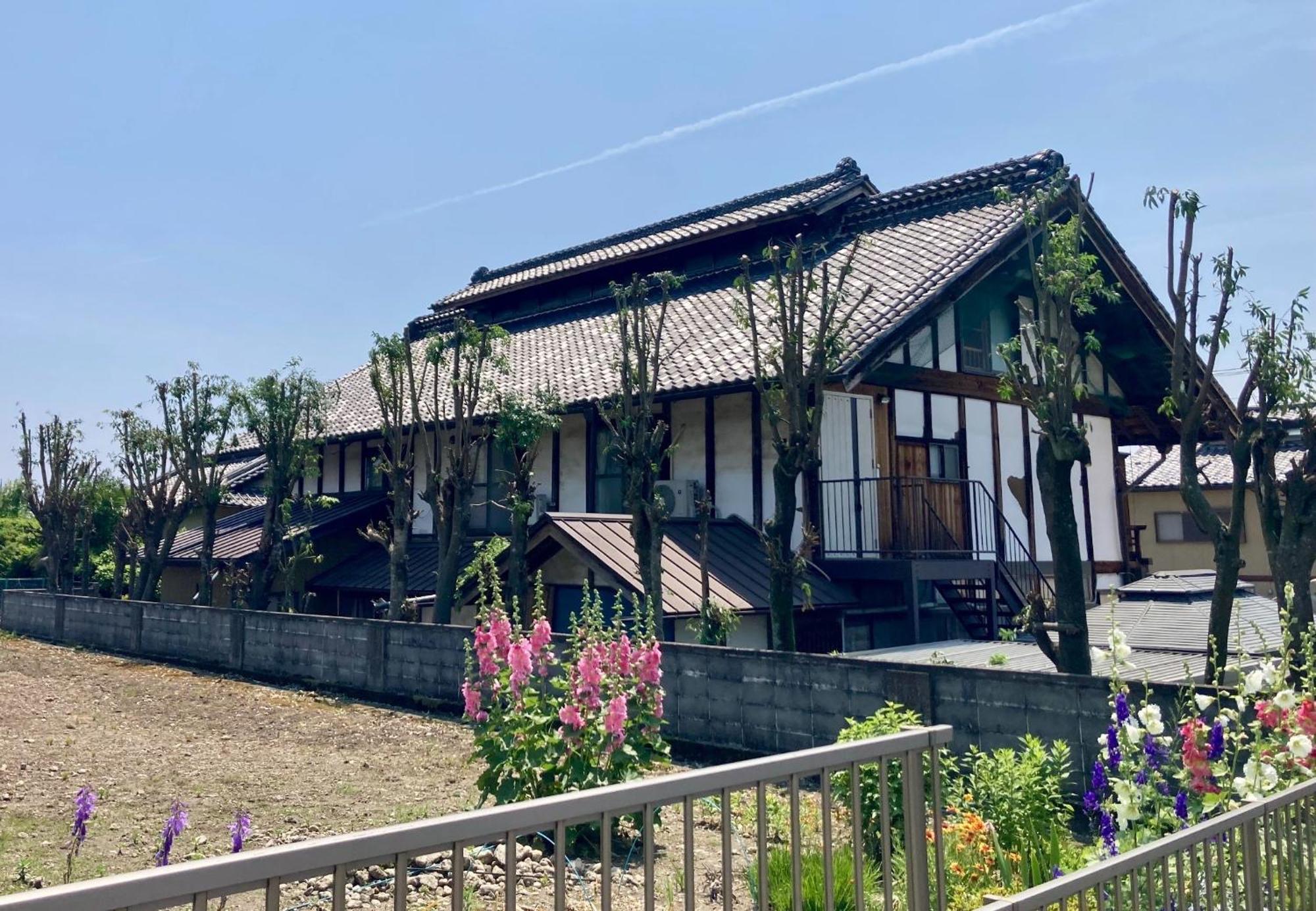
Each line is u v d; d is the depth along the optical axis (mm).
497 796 5938
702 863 5391
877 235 17031
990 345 16156
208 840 6062
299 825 6367
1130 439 20547
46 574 28031
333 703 11477
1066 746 6219
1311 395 8438
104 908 1670
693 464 14797
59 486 23922
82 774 7836
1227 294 8258
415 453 19516
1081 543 17359
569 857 5555
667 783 2488
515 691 6109
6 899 1578
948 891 4758
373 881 4922
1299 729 4629
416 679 11242
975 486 15352
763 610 12031
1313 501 8102
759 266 18266
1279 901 3570
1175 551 26672
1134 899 3025
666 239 20312
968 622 14234
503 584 14305
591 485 15727
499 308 24750
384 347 15109
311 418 19594
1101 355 17750
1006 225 14477
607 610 12656
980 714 7020
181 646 15344
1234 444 8453
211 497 18938
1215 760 4684
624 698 5965
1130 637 10711
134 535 21797
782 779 2742
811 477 13508
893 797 5617
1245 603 11727
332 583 18984
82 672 14195
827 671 7910
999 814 5430
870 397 14156
